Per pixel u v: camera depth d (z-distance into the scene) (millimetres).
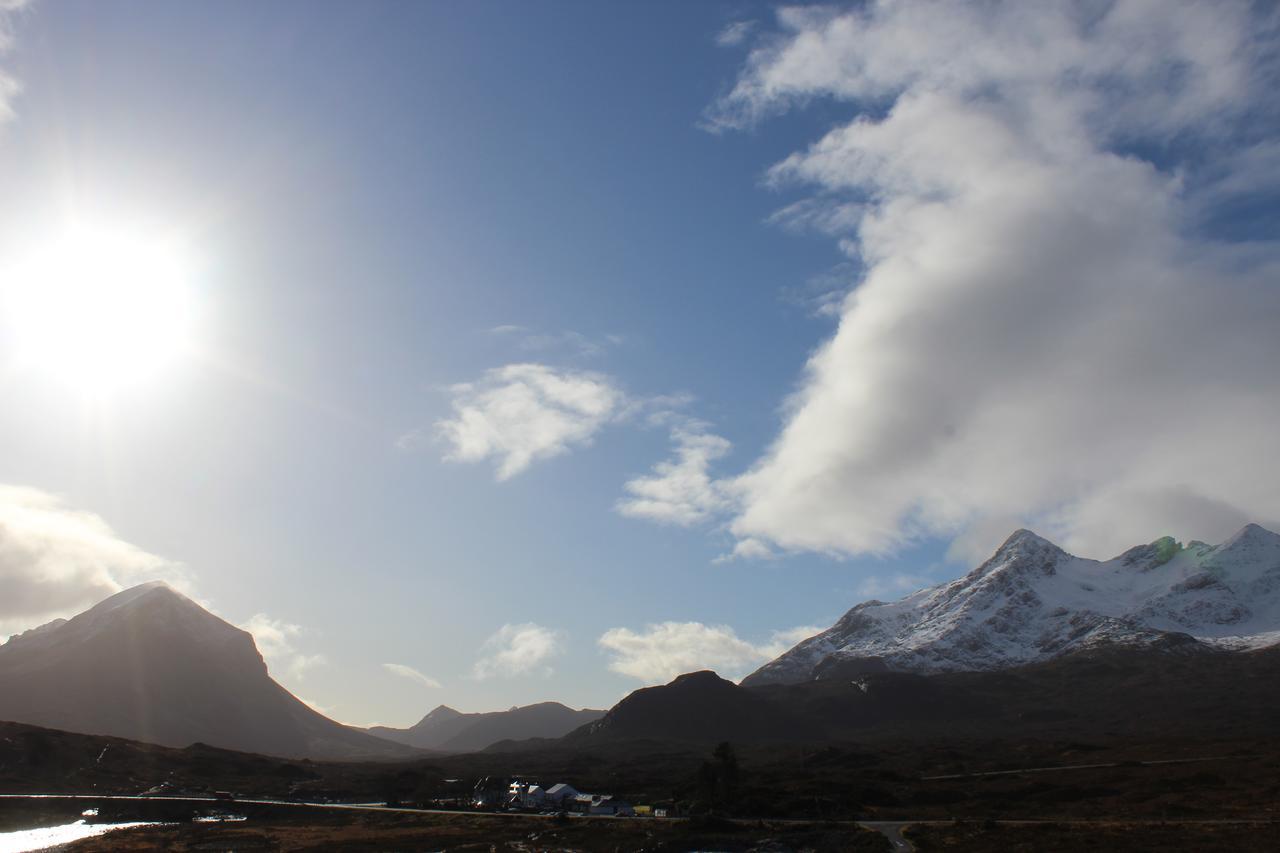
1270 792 174500
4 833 169375
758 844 140750
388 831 167250
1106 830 135500
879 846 131000
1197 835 127188
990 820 149250
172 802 199875
